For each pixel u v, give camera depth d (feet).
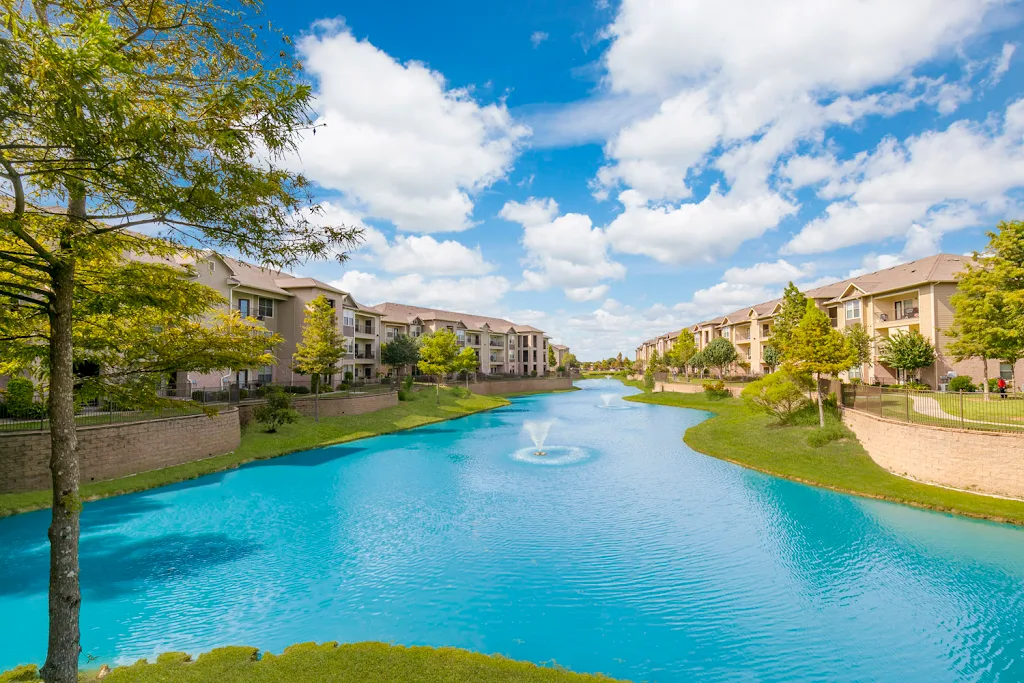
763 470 78.74
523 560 45.80
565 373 333.42
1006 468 56.59
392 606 37.58
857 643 32.58
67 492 19.56
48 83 14.92
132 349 30.35
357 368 191.93
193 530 52.90
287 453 92.38
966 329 77.71
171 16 18.89
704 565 44.62
